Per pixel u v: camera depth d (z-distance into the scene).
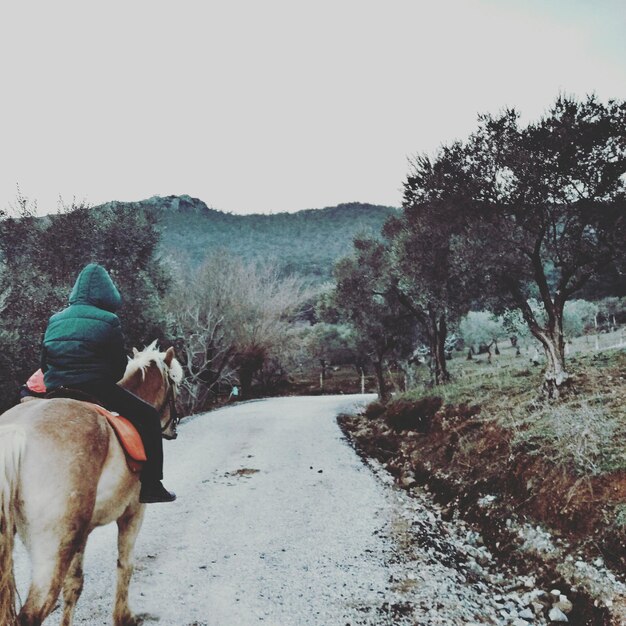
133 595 4.92
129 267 19.12
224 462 11.55
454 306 14.89
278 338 34.69
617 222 9.47
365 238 21.36
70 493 2.87
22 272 15.45
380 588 5.22
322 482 9.70
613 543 5.03
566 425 7.27
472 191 10.75
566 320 30.16
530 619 4.59
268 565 5.79
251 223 150.25
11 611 2.53
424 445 11.09
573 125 9.54
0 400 13.18
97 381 3.66
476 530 6.77
